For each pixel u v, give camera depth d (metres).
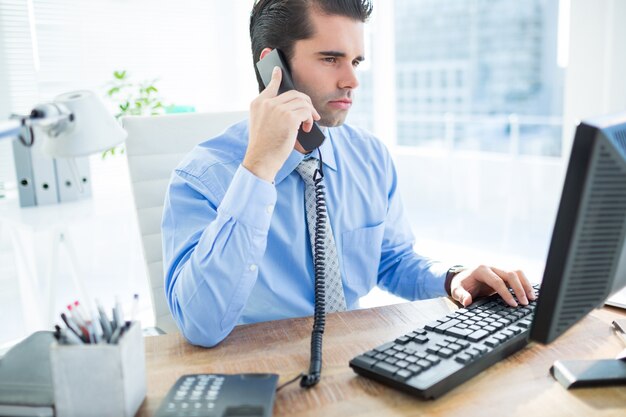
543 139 4.42
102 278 3.09
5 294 2.80
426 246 3.74
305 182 1.20
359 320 0.98
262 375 0.74
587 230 0.64
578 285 0.67
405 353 0.78
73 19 3.04
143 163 1.41
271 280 1.17
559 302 0.66
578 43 2.69
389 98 4.20
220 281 0.91
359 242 1.28
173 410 0.65
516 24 5.07
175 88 3.42
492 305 0.96
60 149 0.67
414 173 4.84
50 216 2.22
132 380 0.68
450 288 1.14
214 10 3.49
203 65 3.50
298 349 0.88
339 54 1.07
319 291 1.07
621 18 2.53
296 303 1.18
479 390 0.73
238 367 0.82
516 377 0.77
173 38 3.37
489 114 5.37
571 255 0.64
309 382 0.75
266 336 0.93
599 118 0.65
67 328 0.67
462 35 5.36
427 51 5.50
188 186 1.16
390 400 0.71
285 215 1.19
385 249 1.38
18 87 2.90
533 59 5.04
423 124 5.18
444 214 4.53
